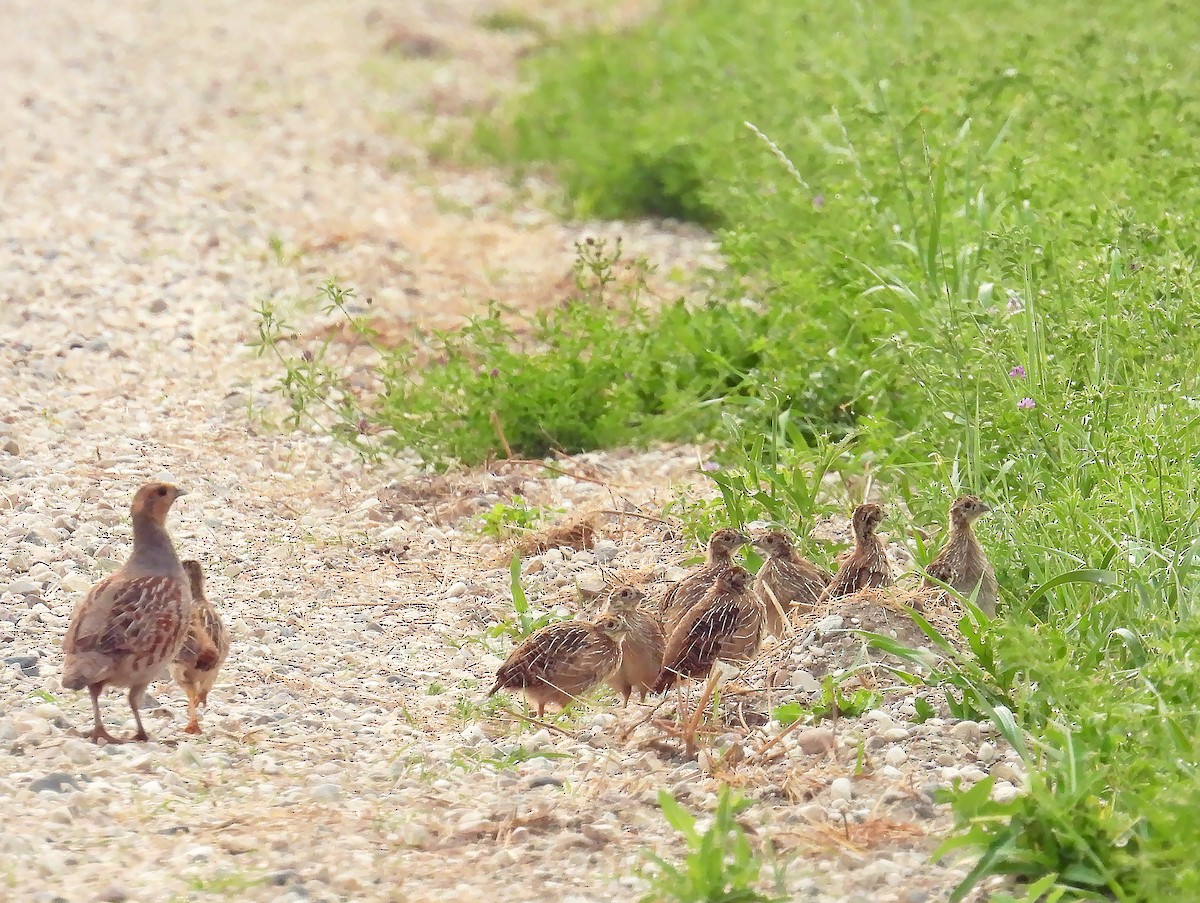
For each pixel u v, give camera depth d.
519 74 39.66
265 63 41.16
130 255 24.05
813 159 22.94
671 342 18.44
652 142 27.73
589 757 10.46
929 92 22.36
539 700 11.33
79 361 19.44
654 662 11.67
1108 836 8.48
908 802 9.48
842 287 17.94
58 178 28.67
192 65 40.59
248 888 8.41
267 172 29.98
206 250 24.58
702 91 29.47
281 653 12.41
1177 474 12.31
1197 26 25.38
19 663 11.74
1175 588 11.23
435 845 9.14
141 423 17.62
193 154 31.14
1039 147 20.00
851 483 15.33
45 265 23.30
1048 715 10.02
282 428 17.70
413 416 17.44
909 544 13.75
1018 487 13.76
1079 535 12.12
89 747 10.21
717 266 23.78
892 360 16.16
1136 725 9.27
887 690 10.83
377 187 29.36
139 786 9.69
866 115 20.72
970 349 14.64
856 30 28.20
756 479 14.66
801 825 9.27
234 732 10.82
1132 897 8.12
